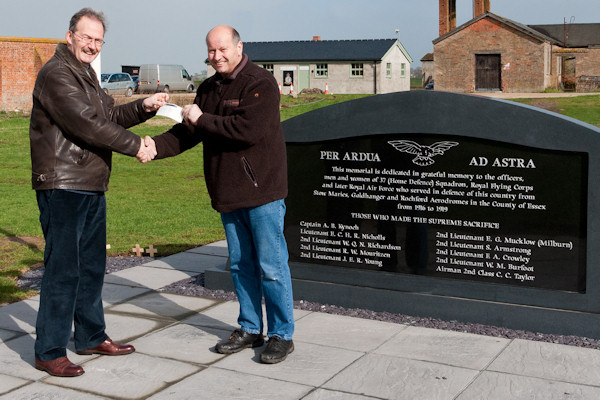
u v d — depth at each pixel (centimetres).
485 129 509
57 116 405
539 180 497
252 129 414
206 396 390
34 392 397
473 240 525
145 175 1573
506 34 4253
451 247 534
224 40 420
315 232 588
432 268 543
